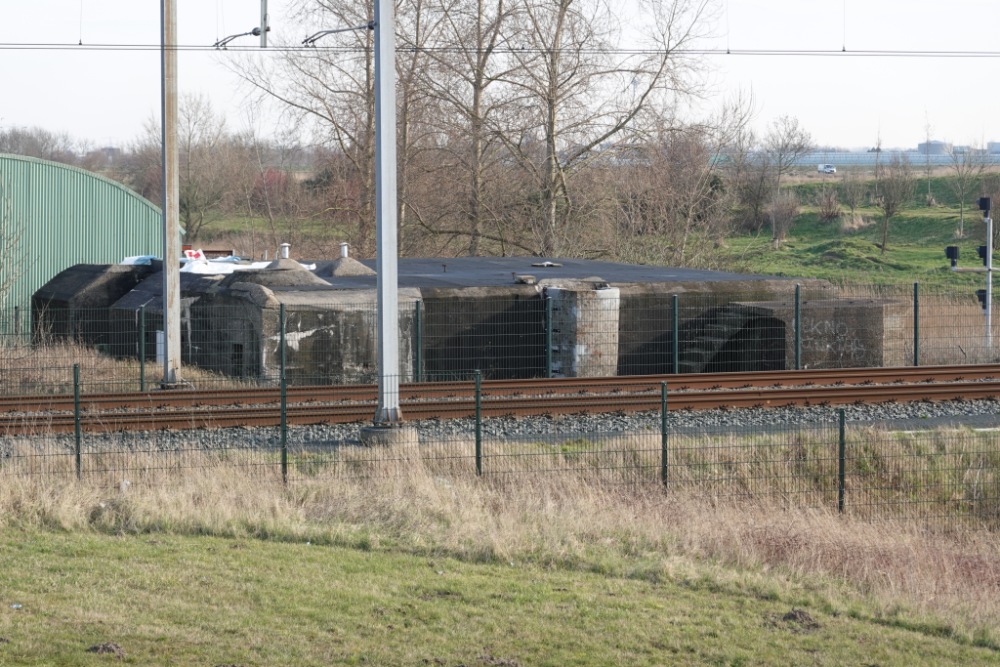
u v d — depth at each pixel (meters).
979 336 48.91
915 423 31.06
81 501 21.19
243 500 21.73
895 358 43.56
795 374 36.66
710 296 44.50
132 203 67.69
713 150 83.75
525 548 19.45
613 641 15.11
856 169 167.75
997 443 28.33
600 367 40.19
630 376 35.53
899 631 16.31
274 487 22.77
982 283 89.31
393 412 27.95
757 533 20.66
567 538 19.89
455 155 77.56
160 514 20.64
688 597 17.42
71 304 48.34
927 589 18.38
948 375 37.50
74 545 19.02
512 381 34.41
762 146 125.12
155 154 150.25
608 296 40.22
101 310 47.75
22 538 19.45
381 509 21.70
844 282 77.25
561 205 77.75
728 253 84.12
